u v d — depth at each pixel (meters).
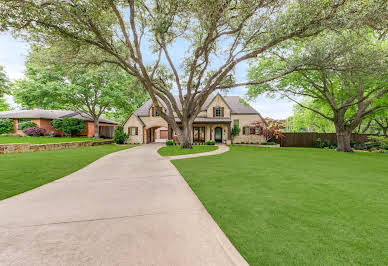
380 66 10.02
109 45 11.05
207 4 8.01
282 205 3.39
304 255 1.96
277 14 9.31
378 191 4.24
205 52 12.46
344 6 7.94
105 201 3.59
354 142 18.78
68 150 13.48
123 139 22.30
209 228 2.55
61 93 19.78
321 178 5.45
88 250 2.05
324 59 10.77
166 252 2.02
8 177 5.48
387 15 7.41
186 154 11.47
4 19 7.25
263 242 2.22
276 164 7.84
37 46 9.91
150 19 11.52
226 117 23.20
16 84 21.09
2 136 19.78
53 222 2.70
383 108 14.59
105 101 22.06
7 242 2.19
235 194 4.01
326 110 21.89
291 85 16.11
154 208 3.25
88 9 8.20
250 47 12.56
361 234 2.39
